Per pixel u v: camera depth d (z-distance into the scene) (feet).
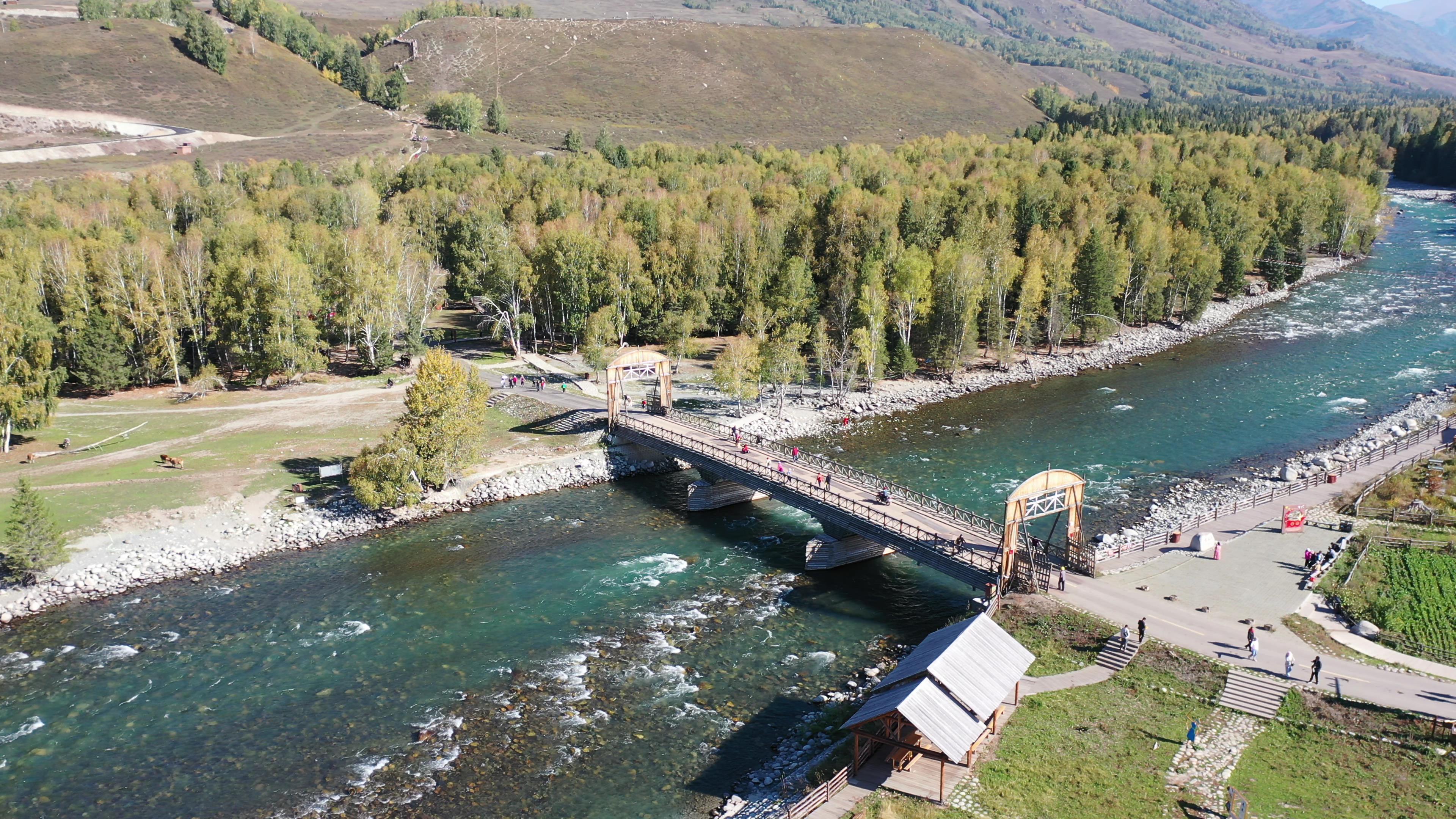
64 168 645.92
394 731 163.73
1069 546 201.46
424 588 219.61
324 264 427.74
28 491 217.77
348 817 142.00
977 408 356.79
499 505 273.75
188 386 377.09
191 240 385.70
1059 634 175.11
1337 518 222.69
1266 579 192.75
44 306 376.48
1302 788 132.16
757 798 142.61
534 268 445.78
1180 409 342.64
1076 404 355.97
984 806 132.05
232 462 292.61
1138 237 460.55
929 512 227.20
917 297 392.88
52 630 202.39
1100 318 431.02
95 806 145.79
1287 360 401.29
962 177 622.54
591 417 334.65
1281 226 544.21
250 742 161.48
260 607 211.41
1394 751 138.51
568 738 160.56
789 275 414.41
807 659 184.44
